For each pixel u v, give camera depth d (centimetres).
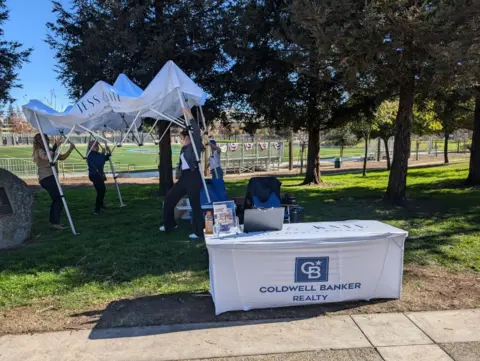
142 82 1070
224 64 1150
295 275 409
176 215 804
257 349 340
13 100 928
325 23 711
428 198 1051
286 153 4084
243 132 1499
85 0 1067
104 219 870
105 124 915
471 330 367
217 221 445
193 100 774
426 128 2091
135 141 996
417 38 655
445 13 619
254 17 1030
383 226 461
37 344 353
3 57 828
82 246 650
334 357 327
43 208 1030
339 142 2523
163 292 463
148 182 1808
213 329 374
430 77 744
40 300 449
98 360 327
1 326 387
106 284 490
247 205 616
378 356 328
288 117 1270
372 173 2072
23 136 6688
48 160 757
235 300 406
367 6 645
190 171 671
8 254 617
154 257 588
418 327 373
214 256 395
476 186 1231
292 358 327
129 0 1044
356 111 1299
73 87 1246
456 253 579
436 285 470
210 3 1050
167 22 1044
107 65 1077
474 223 754
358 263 418
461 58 635
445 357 326
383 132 1966
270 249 400
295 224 477
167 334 367
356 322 384
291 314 402
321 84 1177
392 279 430
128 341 355
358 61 715
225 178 2078
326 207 957
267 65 1120
